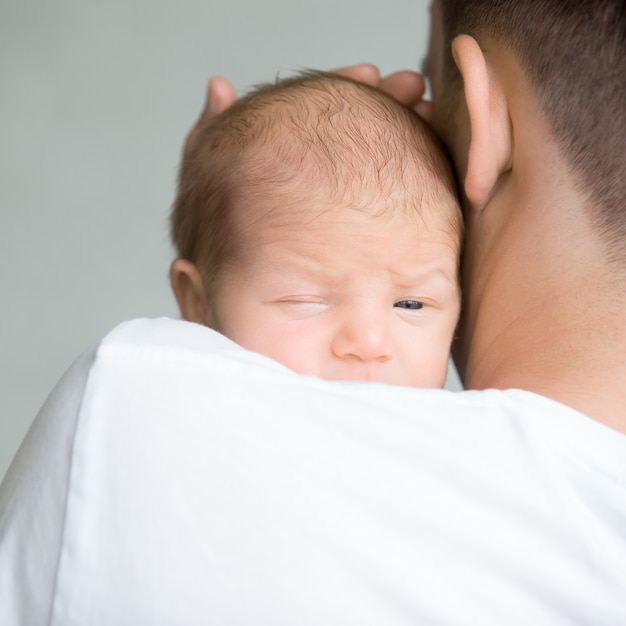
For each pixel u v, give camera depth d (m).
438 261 1.36
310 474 0.88
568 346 1.00
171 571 0.87
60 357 3.95
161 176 4.32
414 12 4.45
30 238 4.18
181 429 0.89
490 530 0.88
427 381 1.37
